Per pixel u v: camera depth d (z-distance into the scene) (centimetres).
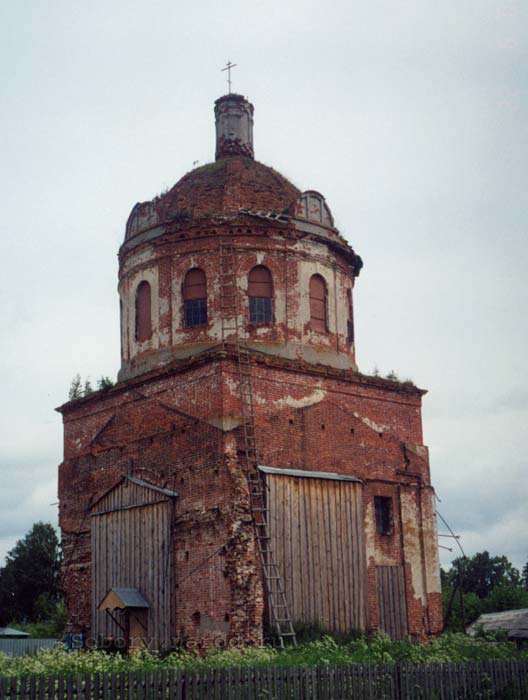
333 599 2811
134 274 3288
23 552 7450
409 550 3116
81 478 3216
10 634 5044
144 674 1557
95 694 1502
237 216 3175
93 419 3231
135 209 3344
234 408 2792
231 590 2619
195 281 3139
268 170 3444
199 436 2814
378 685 1795
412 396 3300
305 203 3256
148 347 3180
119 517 3011
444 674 1898
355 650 2438
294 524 2775
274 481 2758
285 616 2672
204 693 1603
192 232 3152
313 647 2397
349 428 3073
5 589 7331
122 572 2950
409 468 3206
